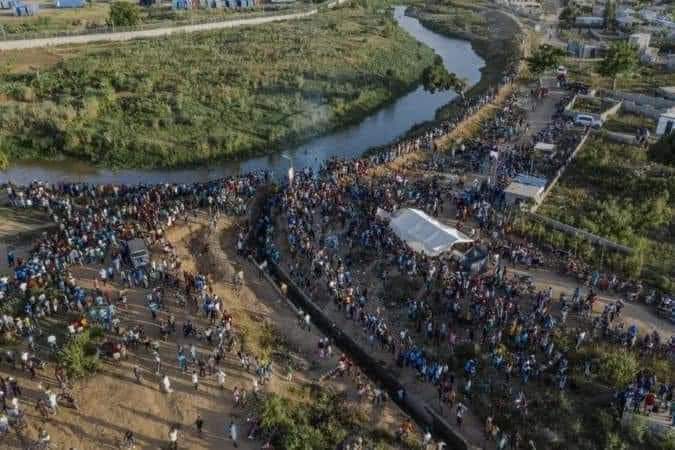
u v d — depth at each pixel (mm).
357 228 51562
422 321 42156
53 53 97000
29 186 58281
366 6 160375
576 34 131625
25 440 31703
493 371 38438
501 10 155500
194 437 32812
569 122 78062
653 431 34125
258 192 58344
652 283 47281
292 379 37438
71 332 36812
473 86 101438
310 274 47094
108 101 79062
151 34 113875
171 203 53031
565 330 41406
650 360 39094
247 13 136250
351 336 41781
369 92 93000
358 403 36438
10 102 77500
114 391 34969
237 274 45750
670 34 126125
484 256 47188
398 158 66562
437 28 145875
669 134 69250
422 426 36250
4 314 38438
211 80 89000
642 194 60719
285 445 32125
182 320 40094
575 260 49219
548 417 35406
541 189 58500
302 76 93625
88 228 47312
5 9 129000
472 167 64812
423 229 48844
